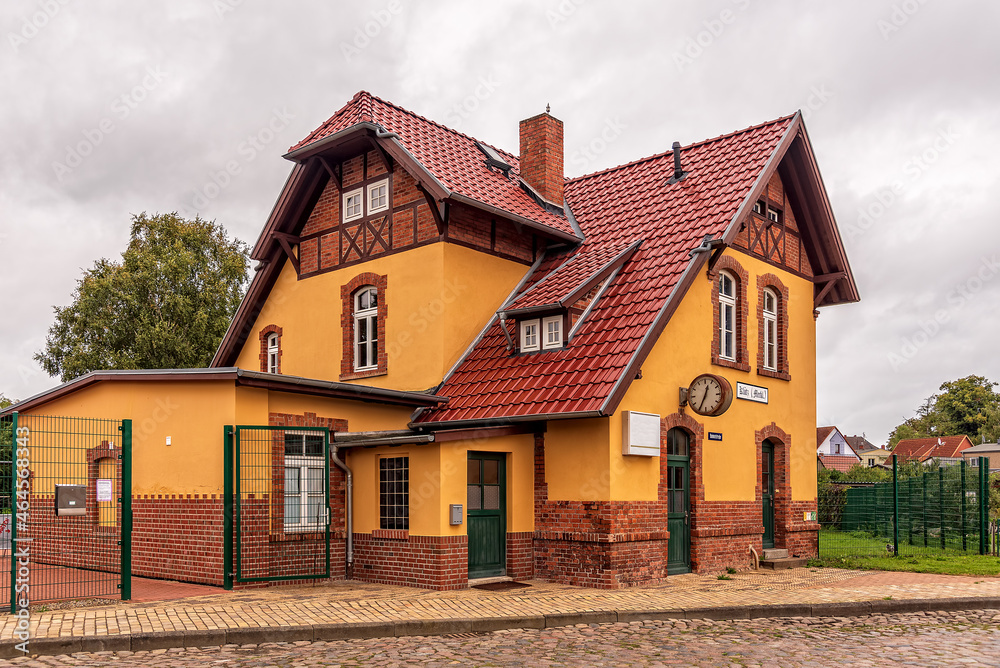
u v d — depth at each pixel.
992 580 14.13
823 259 18.59
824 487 21.20
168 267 32.28
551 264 16.52
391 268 15.73
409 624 9.37
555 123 17.92
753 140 16.86
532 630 9.73
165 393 12.80
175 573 12.44
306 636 8.95
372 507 13.17
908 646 8.93
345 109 16.61
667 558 13.93
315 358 17.00
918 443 75.25
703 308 14.94
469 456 13.05
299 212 17.47
